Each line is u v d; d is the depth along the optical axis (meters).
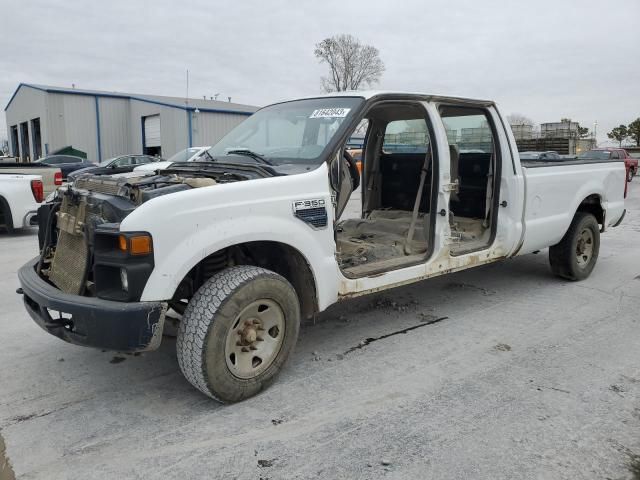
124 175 3.90
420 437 2.94
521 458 2.74
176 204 2.98
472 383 3.58
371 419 3.13
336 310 5.13
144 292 2.92
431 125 4.39
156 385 3.61
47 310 3.26
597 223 6.24
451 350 4.15
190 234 3.03
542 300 5.44
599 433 2.96
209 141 34.88
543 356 4.03
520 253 5.32
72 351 4.17
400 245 4.78
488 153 5.24
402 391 3.48
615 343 4.28
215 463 2.73
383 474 2.62
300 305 3.78
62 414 3.23
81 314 2.96
